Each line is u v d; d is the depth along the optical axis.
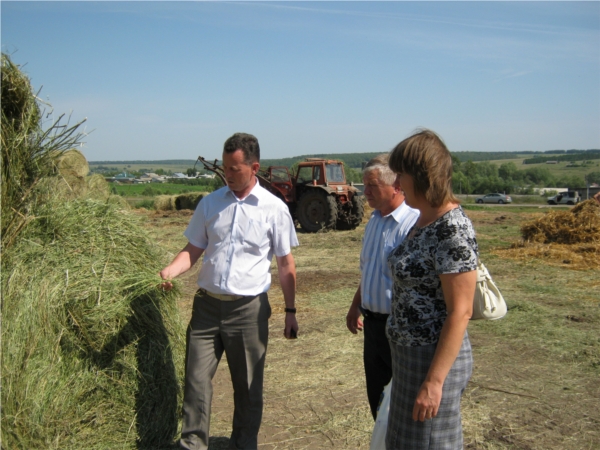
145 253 3.03
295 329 2.83
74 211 2.86
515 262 9.13
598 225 10.65
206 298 2.68
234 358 2.70
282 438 3.06
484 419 3.28
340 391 3.71
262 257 2.69
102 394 2.56
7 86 2.48
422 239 1.93
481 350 4.52
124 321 2.67
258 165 2.67
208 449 2.90
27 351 2.33
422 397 1.83
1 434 2.16
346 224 14.66
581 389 3.71
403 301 1.99
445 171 1.90
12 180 2.53
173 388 2.83
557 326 5.14
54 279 2.55
